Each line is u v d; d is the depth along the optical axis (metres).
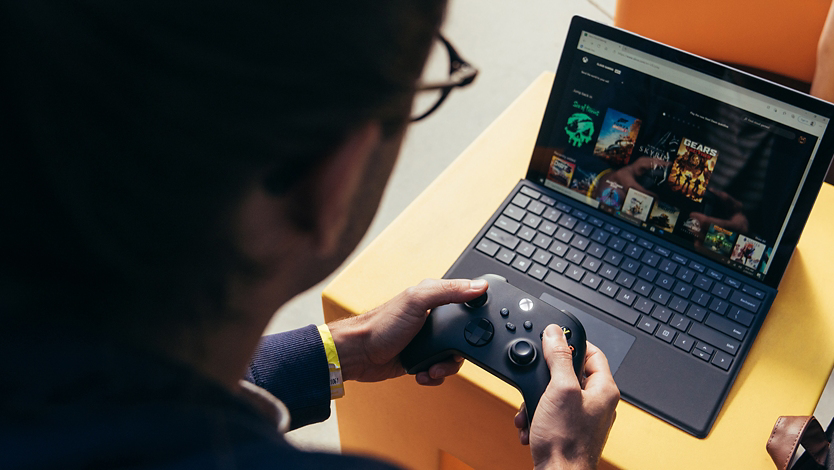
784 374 0.72
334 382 0.67
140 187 0.17
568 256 0.82
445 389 0.77
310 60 0.16
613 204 0.86
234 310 0.22
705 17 1.25
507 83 2.14
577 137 0.86
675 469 0.65
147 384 0.19
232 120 0.16
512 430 0.75
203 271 0.20
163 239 0.18
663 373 0.71
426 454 0.92
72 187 0.17
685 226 0.82
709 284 0.78
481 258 0.83
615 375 0.71
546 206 0.88
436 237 0.86
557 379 0.59
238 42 0.16
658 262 0.81
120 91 0.16
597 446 0.57
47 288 0.18
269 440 0.21
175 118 0.16
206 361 0.22
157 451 0.18
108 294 0.19
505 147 0.98
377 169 0.23
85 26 0.15
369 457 0.21
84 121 0.16
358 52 0.17
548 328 0.64
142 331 0.20
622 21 1.33
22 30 0.15
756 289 0.77
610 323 0.76
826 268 0.82
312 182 0.20
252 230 0.20
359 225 0.26
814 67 1.24
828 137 0.71
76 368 0.18
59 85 0.16
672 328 0.75
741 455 0.66
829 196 0.91
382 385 0.85
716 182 0.79
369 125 0.19
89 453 0.17
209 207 0.18
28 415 0.17
